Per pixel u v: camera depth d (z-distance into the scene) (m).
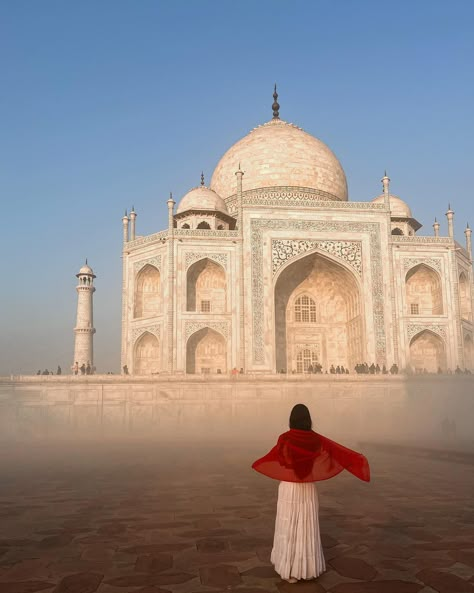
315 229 63.34
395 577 6.66
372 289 62.75
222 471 17.70
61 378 46.47
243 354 59.16
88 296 73.62
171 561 7.46
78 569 7.14
